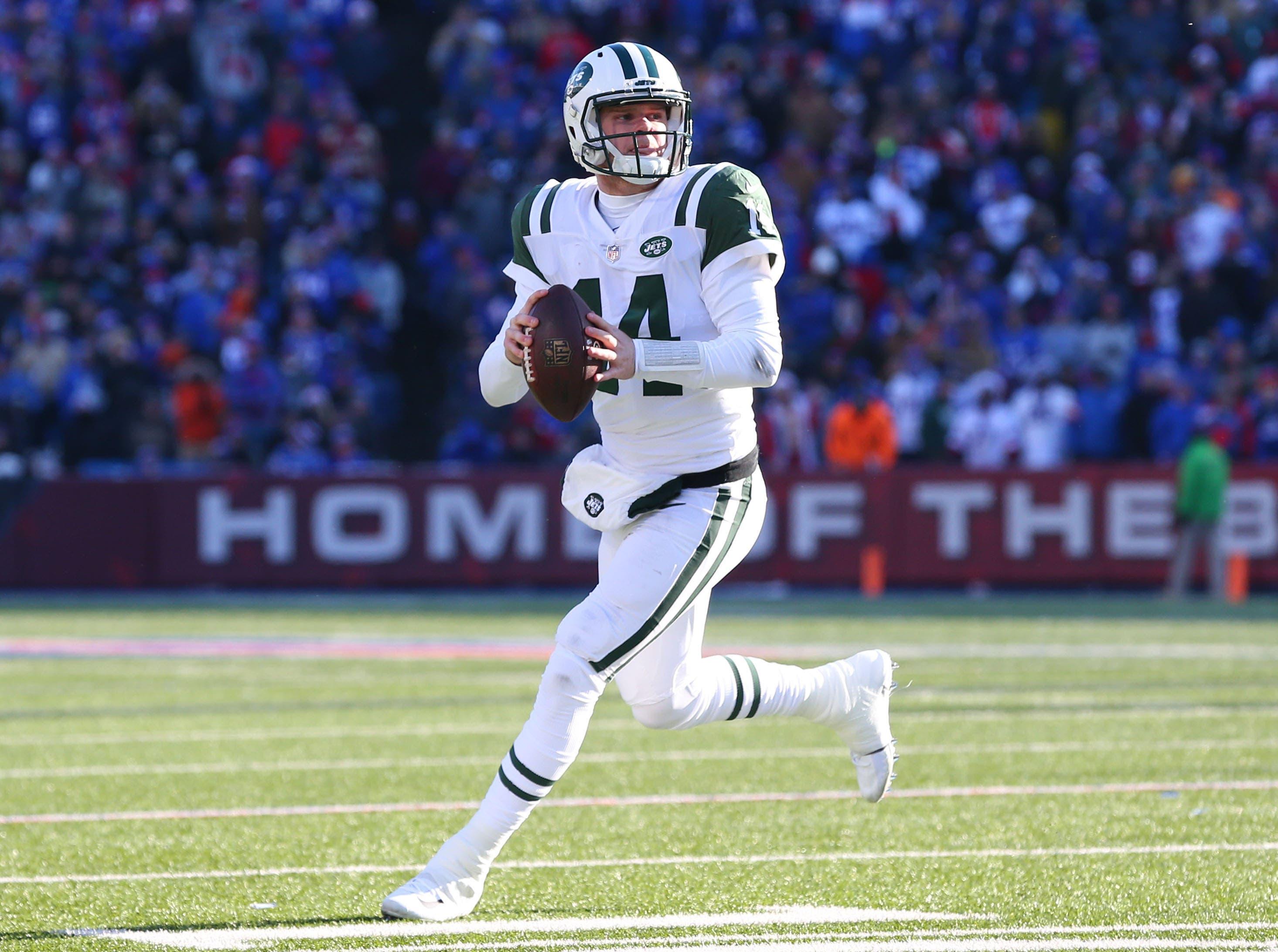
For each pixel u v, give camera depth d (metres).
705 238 13.70
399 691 30.20
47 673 33.34
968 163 67.00
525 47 71.62
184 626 43.25
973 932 13.27
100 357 58.25
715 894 14.74
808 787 20.30
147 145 67.81
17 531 53.66
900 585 53.44
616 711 27.78
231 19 69.12
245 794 20.08
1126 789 19.92
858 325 62.19
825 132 68.75
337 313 62.66
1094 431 57.50
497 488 53.88
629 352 13.22
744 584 53.69
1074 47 69.25
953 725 25.36
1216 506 50.34
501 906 14.36
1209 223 63.78
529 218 14.39
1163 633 40.22
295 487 53.97
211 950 12.86
